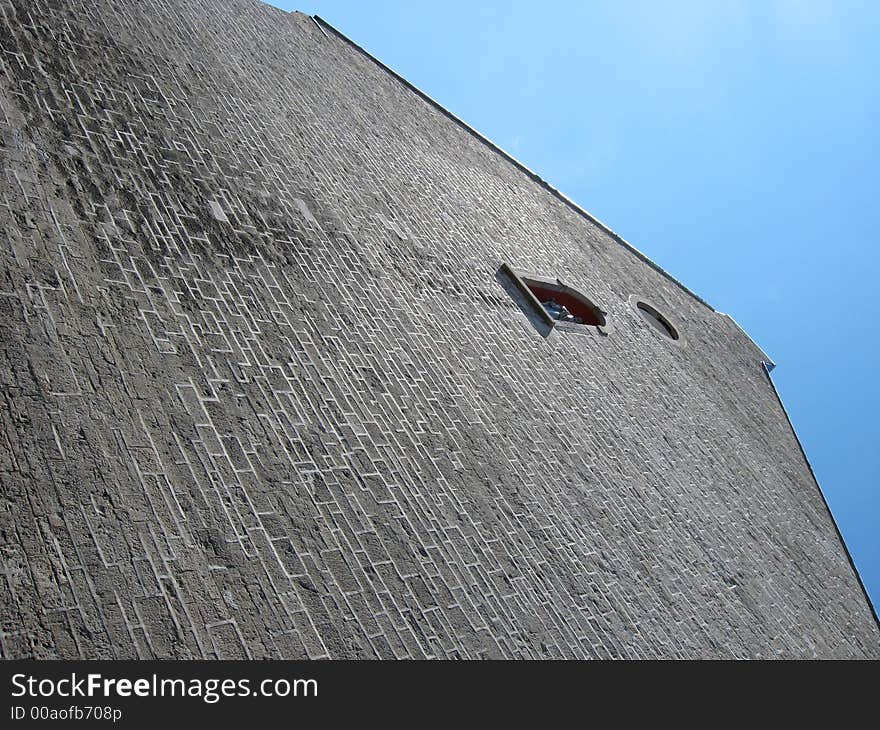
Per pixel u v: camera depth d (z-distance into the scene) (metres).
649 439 15.09
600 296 19.27
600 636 9.62
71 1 12.11
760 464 19.12
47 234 8.10
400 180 15.92
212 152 11.70
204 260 9.66
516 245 17.88
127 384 7.40
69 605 5.57
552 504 11.04
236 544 6.94
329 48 19.41
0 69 9.62
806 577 16.16
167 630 5.95
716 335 24.98
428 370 11.45
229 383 8.41
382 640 7.29
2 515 5.69
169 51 13.15
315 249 11.71
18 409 6.42
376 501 8.62
